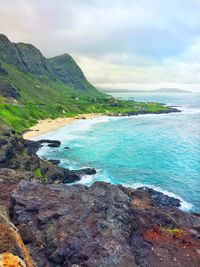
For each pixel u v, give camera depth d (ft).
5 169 179.63
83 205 130.11
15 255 77.82
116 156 306.96
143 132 462.60
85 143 374.22
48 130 472.85
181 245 122.21
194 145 360.69
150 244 118.73
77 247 102.37
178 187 216.95
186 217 155.22
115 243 108.17
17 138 245.65
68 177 226.58
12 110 521.65
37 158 242.37
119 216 123.24
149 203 172.96
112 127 517.55
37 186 145.59
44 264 99.35
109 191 157.48
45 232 111.34
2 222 93.50
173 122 589.73
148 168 263.29
